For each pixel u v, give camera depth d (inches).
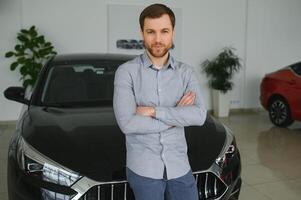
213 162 84.3
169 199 68.4
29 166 80.8
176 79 64.4
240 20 297.6
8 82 249.9
